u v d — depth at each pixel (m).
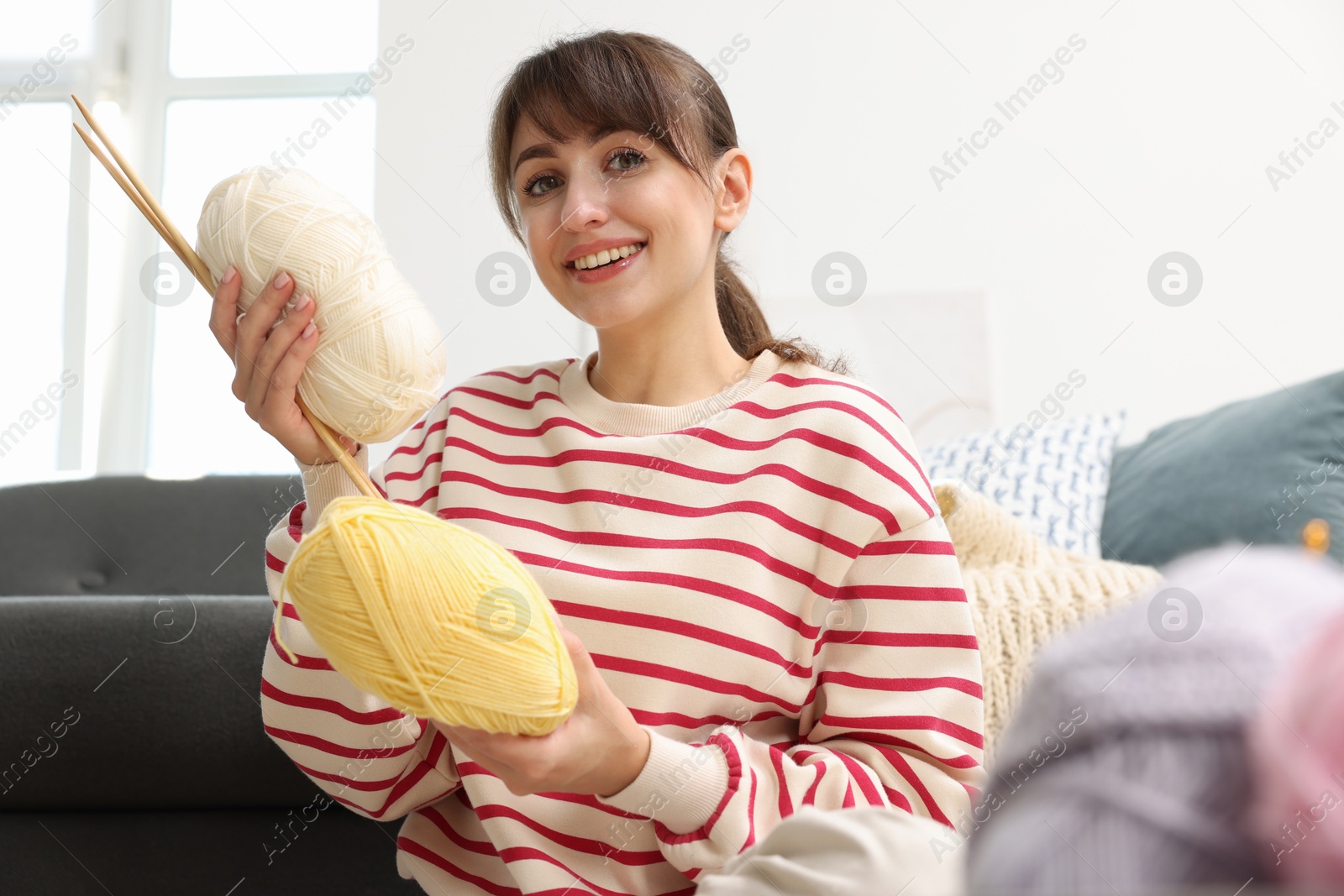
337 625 0.58
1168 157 2.54
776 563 0.88
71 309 3.10
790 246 2.60
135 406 3.08
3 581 2.03
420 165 2.73
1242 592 0.18
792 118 2.64
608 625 0.84
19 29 3.15
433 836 0.85
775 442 0.92
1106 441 1.75
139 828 0.95
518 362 2.63
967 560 1.22
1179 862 0.16
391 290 0.72
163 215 0.74
